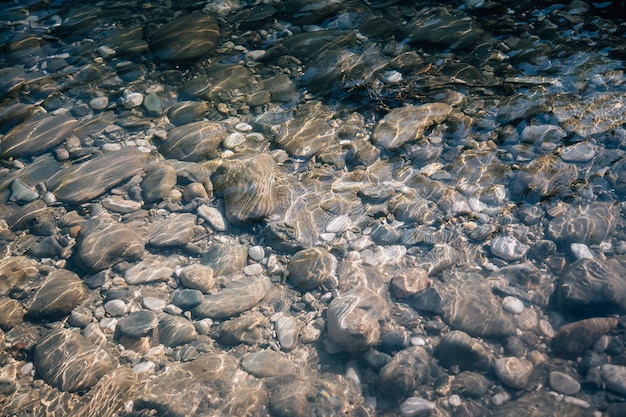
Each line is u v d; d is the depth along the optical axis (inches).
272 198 66.4
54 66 83.1
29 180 70.2
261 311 59.5
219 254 63.2
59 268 63.2
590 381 53.2
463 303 58.1
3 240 65.5
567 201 64.1
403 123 72.2
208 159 70.9
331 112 74.8
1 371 56.9
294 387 54.3
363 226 64.4
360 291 59.2
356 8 88.2
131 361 56.9
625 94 73.1
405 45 81.8
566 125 70.4
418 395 53.9
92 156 72.3
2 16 91.4
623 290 56.2
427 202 65.7
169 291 61.2
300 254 62.2
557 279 59.2
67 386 55.4
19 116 76.7
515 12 85.3
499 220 63.7
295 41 83.7
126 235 63.9
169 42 83.7
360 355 56.4
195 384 55.2
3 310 60.2
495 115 72.6
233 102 76.9
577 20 83.0
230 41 85.0
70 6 93.3
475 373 54.6
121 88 79.7
